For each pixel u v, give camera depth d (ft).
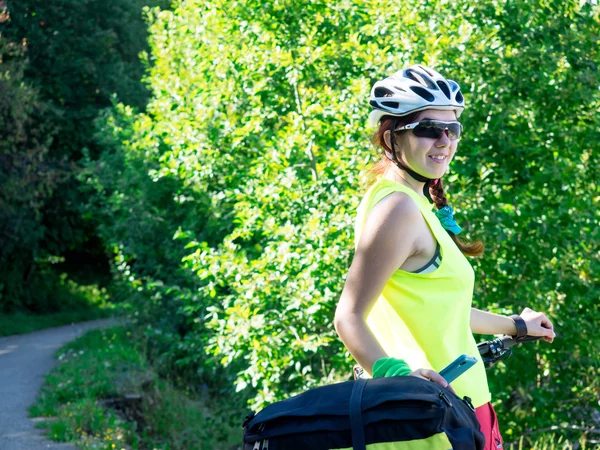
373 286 6.62
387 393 5.98
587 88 21.90
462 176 21.30
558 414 22.58
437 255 6.92
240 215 24.67
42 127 65.36
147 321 44.11
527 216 21.18
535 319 8.30
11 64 60.34
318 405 6.07
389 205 6.77
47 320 73.51
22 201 67.05
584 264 21.61
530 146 22.12
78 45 78.54
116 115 52.31
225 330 22.94
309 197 23.02
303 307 21.83
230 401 34.63
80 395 31.48
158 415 31.17
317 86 26.30
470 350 7.20
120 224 44.75
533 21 22.45
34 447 24.45
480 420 7.06
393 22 23.72
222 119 29.25
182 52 37.27
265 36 26.22
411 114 7.30
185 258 24.26
